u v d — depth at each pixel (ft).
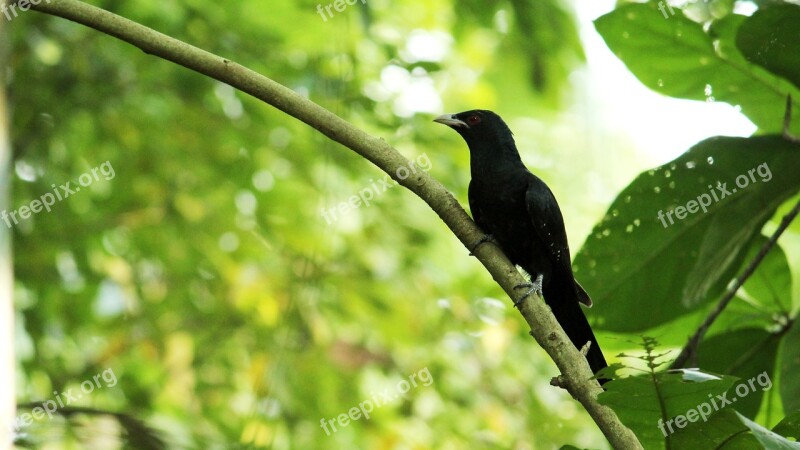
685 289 22.18
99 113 42.22
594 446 39.91
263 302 41.34
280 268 42.70
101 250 42.68
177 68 41.73
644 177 22.84
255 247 42.75
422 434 39.01
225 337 42.04
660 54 23.44
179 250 42.60
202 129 42.37
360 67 40.83
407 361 41.09
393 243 43.04
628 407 14.49
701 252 22.16
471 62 49.21
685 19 22.67
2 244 17.17
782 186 21.89
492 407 39.93
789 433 14.98
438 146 39.96
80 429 24.08
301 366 39.96
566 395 41.75
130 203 42.68
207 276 43.37
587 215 50.26
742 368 22.80
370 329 41.68
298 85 41.14
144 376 42.06
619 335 23.99
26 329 40.91
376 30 42.60
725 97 23.81
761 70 22.98
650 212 23.13
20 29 40.73
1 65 18.38
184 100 42.34
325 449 38.96
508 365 41.47
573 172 54.85
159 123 42.60
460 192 40.45
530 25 45.75
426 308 41.96
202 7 42.16
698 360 22.98
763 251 21.31
